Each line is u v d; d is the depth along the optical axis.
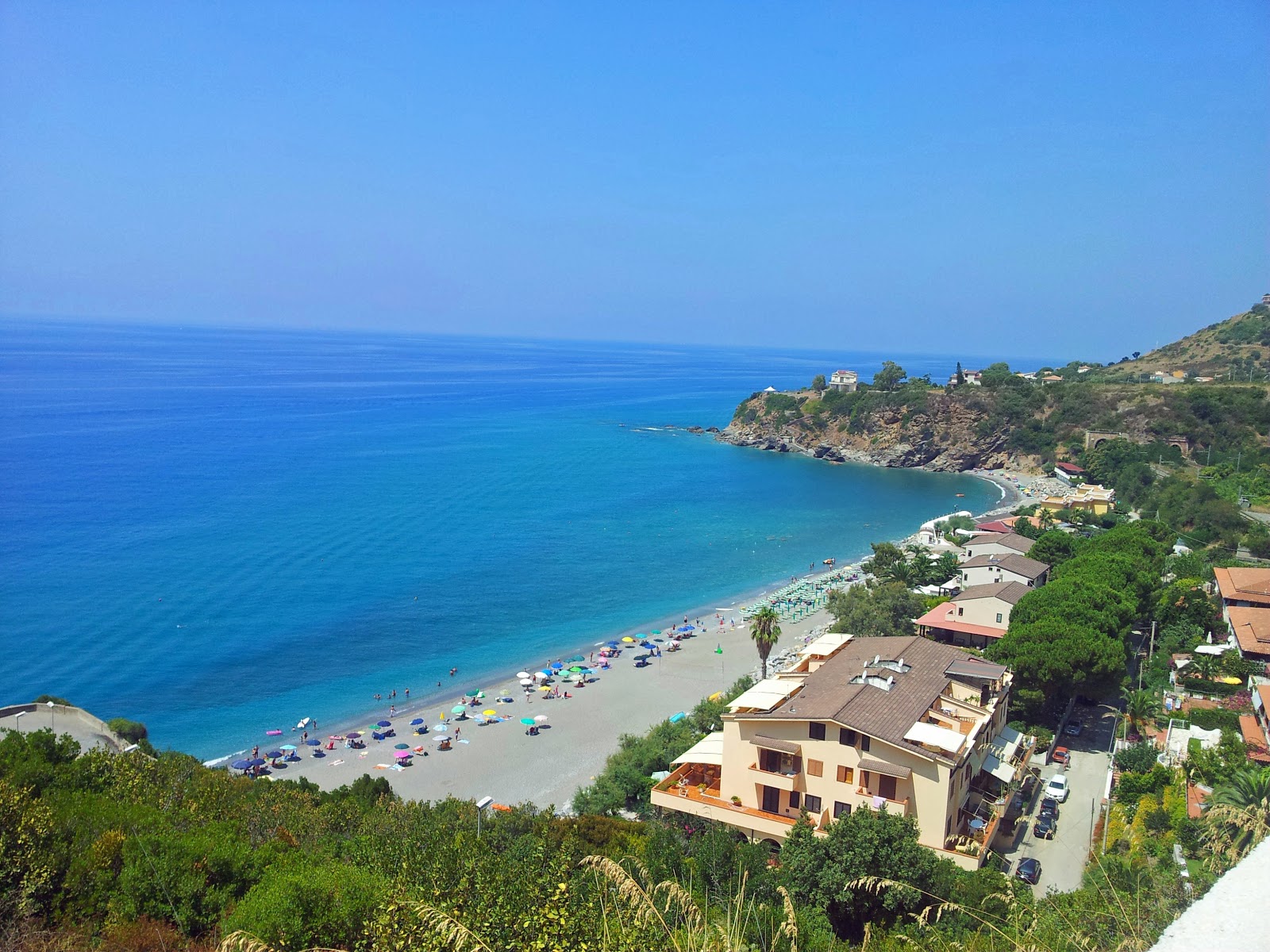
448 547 137.75
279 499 162.88
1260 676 66.62
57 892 25.25
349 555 129.50
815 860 33.19
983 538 114.25
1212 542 120.62
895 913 32.03
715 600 117.31
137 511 147.25
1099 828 48.69
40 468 178.38
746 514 169.75
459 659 93.56
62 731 54.28
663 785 49.34
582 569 129.88
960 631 79.25
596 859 16.12
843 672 52.16
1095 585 71.88
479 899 17.70
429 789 64.25
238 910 22.36
